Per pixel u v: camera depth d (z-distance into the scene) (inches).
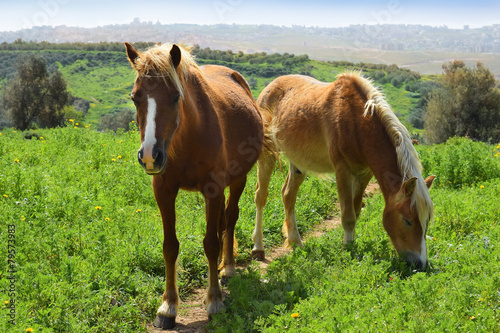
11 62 2903.5
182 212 264.1
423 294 144.7
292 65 2290.8
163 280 185.6
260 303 157.2
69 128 456.8
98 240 192.9
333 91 227.6
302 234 277.6
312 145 238.4
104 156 360.8
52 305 146.3
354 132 209.8
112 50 3654.0
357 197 230.4
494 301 142.6
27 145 396.5
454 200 270.1
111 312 148.9
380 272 172.6
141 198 278.4
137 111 141.6
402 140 195.0
